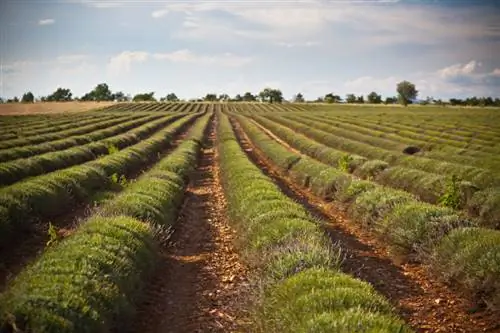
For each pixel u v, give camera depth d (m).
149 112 118.12
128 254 10.37
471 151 34.62
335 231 15.69
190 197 21.73
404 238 12.60
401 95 158.25
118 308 8.29
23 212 14.45
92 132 48.84
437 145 39.69
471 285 9.73
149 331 8.64
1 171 21.02
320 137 50.94
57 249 10.32
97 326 7.39
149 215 14.22
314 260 9.70
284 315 7.52
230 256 13.09
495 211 16.19
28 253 12.90
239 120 88.75
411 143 42.47
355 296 7.66
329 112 116.12
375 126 64.69
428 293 10.35
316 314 7.10
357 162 28.12
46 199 16.48
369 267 12.02
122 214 13.27
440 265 10.90
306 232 11.69
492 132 52.81
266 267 10.34
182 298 10.18
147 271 10.73
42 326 6.66
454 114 95.56
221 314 9.34
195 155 35.00
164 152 39.53
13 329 6.61
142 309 9.48
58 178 18.95
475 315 9.20
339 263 10.66
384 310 7.59
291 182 26.50
